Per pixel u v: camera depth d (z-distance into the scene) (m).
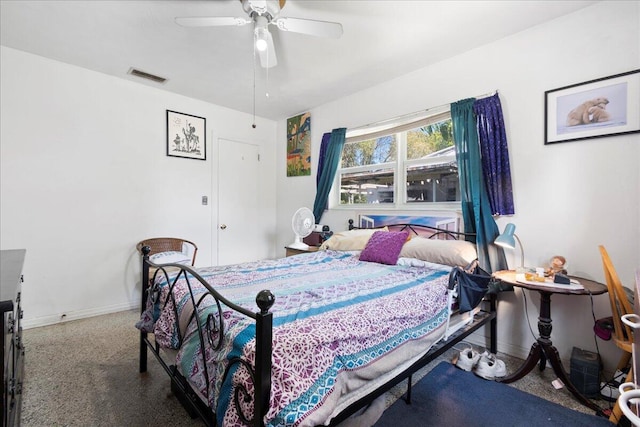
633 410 0.84
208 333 1.23
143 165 3.35
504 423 1.59
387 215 3.18
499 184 2.36
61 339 2.50
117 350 2.32
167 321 1.58
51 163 2.81
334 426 1.11
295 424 0.90
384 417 1.63
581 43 2.04
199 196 3.81
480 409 1.70
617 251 1.92
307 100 3.76
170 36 2.38
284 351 1.00
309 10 2.04
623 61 1.90
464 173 2.52
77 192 2.95
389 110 3.17
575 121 2.06
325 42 2.43
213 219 3.94
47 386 1.85
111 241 3.16
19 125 2.65
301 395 0.94
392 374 1.39
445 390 1.88
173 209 3.59
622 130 1.89
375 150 3.44
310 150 4.09
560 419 1.62
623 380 1.75
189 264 3.26
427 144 3.00
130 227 3.28
